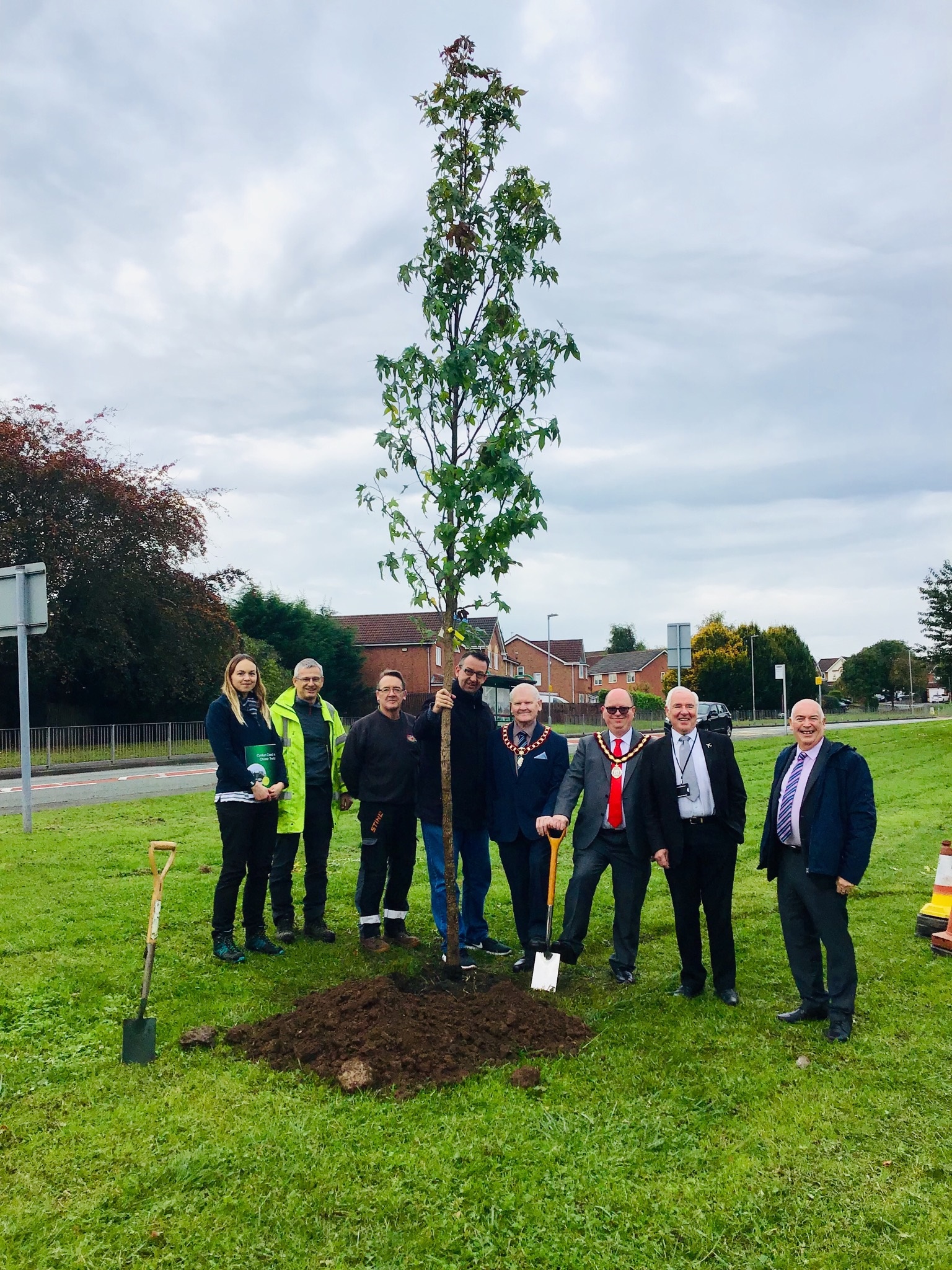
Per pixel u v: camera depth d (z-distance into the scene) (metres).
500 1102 4.07
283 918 6.80
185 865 8.93
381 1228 3.17
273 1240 3.11
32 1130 3.83
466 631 5.64
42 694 31.98
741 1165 3.57
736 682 71.00
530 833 6.09
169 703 35.75
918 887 8.44
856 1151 3.70
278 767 6.39
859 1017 5.24
